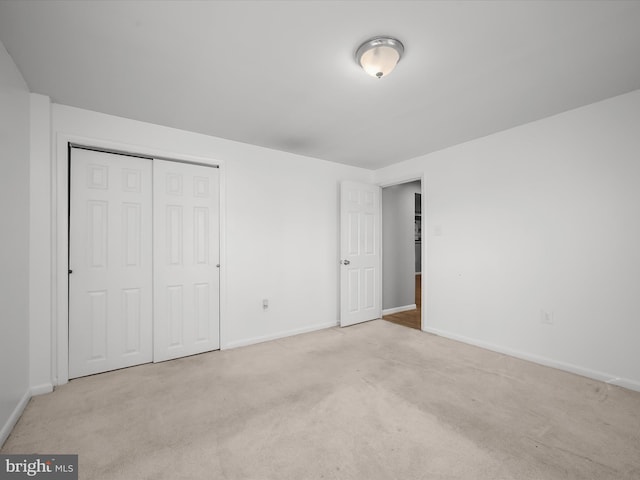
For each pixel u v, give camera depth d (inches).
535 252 106.4
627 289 87.2
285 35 62.1
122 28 59.7
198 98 89.0
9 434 66.6
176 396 83.4
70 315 93.9
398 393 84.7
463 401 80.2
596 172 92.7
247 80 79.4
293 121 105.9
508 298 113.8
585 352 94.8
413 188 201.9
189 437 65.7
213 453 60.7
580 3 53.5
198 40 63.6
